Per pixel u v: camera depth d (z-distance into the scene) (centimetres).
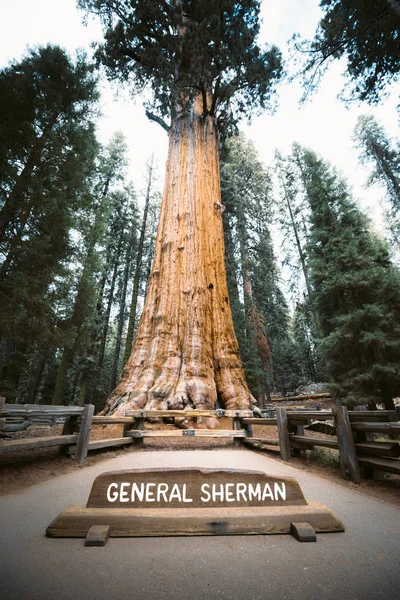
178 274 1061
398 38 962
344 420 398
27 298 834
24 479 359
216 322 1012
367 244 1207
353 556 182
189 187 1220
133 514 217
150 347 953
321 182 1455
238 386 908
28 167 915
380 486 351
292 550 191
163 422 787
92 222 1184
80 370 1906
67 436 447
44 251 937
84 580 154
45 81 1003
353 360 1078
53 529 210
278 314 2362
